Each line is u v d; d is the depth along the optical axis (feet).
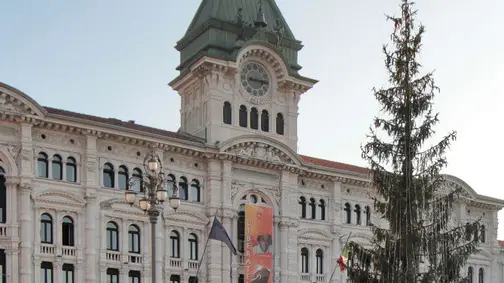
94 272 190.49
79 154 194.59
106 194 197.26
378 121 149.69
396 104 148.46
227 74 225.76
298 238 233.14
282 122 237.04
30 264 180.55
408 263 141.90
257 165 224.12
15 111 182.39
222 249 213.25
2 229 178.60
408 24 150.61
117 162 200.85
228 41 231.09
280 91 237.86
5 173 181.47
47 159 189.16
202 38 234.79
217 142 219.61
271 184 227.81
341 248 242.58
